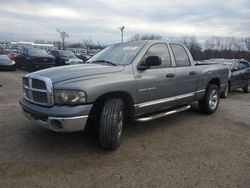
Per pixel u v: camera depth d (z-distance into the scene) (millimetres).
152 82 4832
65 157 3979
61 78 3930
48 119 3816
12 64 18312
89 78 3984
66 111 3725
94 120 4234
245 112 7645
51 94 3830
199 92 6336
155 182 3361
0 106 7043
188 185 3316
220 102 9344
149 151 4340
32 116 4184
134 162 3906
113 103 4125
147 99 4816
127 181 3363
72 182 3287
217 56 40594
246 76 12234
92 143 4543
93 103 3926
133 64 4652
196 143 4812
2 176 3361
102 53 5527
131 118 4715
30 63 17906
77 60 19547
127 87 4348
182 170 3711
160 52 5301
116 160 3947
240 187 3314
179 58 5766
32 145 4375
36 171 3521
